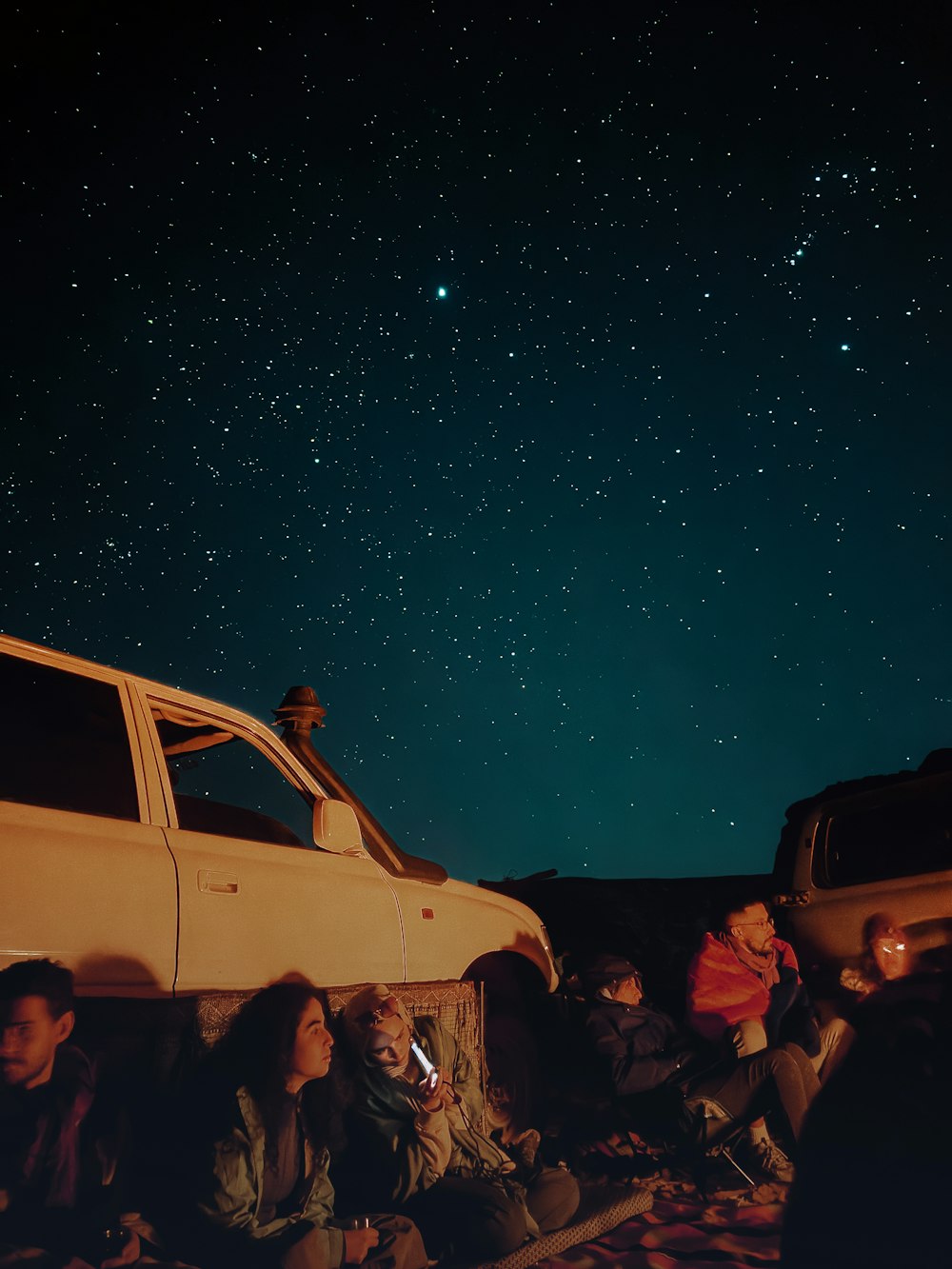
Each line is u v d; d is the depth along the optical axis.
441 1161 3.28
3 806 2.73
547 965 4.89
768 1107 4.09
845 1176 2.42
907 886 4.54
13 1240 2.42
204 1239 2.68
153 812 3.15
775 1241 3.38
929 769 5.39
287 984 2.96
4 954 2.54
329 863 3.74
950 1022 2.77
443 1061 3.59
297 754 4.50
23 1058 2.46
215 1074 2.87
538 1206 3.36
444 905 4.24
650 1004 5.65
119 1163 2.70
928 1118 2.45
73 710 3.12
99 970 2.75
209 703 3.68
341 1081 3.24
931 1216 2.34
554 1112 4.67
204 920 3.09
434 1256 3.16
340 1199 3.26
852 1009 4.39
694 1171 4.08
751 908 4.63
